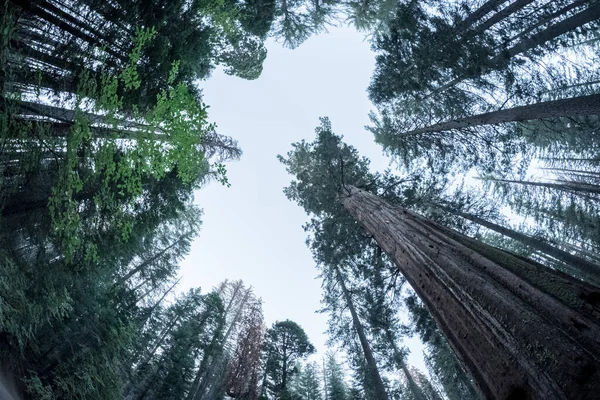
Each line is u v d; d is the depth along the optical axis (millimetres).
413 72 10531
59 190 4867
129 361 14617
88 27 6039
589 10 7703
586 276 14734
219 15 8148
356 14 14664
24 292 7582
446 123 10578
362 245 12539
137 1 6168
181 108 4723
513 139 10312
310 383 28312
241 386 18312
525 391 1777
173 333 18734
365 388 17484
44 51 5895
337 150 13922
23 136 5102
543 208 16609
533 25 8328
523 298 2158
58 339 10102
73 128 4773
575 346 1623
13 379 8289
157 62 6914
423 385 26844
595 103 6820
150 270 21219
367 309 13258
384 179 12219
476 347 2363
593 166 15586
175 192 9430
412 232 4613
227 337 25641
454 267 3043
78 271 8250
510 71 8422
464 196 12602
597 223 13789
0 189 6145
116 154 5930
